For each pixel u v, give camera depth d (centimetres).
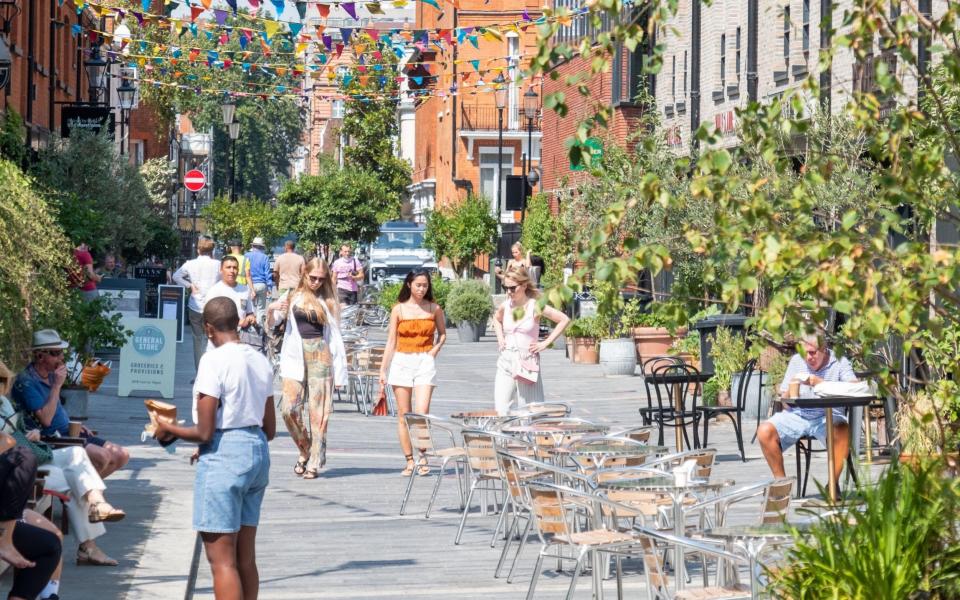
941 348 1655
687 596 1455
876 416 3011
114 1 3825
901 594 1155
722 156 1222
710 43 6141
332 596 1905
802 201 1252
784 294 1203
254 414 1566
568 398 4603
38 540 1566
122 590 1828
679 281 1323
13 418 1891
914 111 1262
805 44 5072
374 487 2891
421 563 2139
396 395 3009
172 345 4316
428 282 2966
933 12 3594
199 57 4425
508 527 2434
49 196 4966
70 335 3509
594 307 5925
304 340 2988
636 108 7069
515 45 11888
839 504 1291
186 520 2355
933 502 1212
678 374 3234
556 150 8925
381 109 13288
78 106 6725
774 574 1245
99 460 2166
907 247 1193
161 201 9000
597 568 1753
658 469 1866
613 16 1225
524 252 6588
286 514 2580
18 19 5812
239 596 1552
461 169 12462
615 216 1246
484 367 5869
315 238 12425
